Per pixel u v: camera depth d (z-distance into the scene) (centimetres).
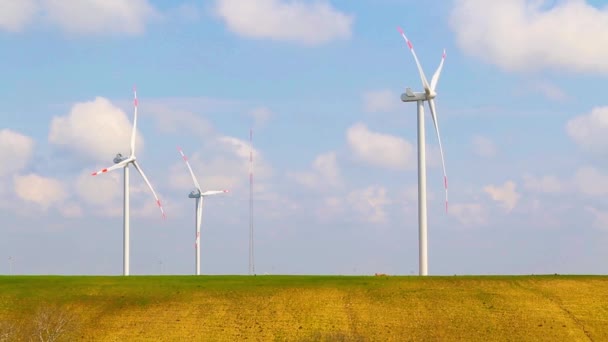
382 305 7712
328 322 7250
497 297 7888
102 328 7256
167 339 6950
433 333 6938
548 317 7294
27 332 7138
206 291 8338
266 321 7319
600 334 6875
